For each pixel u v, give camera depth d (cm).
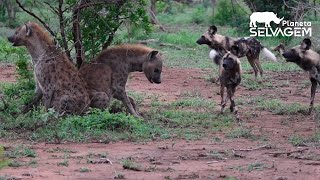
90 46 2925
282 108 3072
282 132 2531
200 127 2614
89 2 2831
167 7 8769
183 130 2520
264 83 3938
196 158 2036
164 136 2384
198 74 4219
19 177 1727
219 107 3133
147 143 2281
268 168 1906
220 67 2928
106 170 1844
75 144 2236
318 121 2794
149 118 2756
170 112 2888
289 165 1952
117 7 2936
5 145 2166
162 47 5600
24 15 7425
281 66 4722
